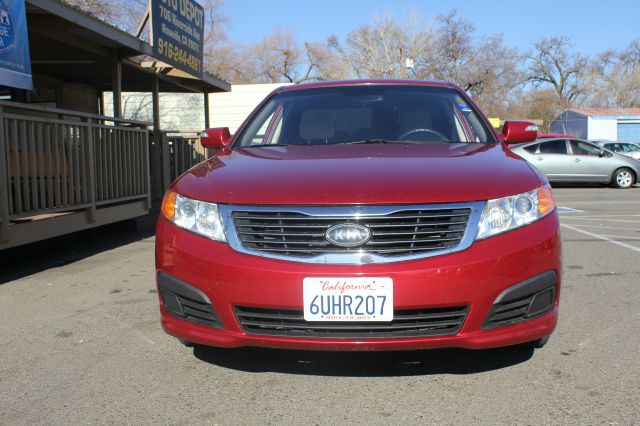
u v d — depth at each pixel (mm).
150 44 9938
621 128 41812
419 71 48750
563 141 16469
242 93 20047
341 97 4344
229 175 3016
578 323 3805
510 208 2709
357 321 2564
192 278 2740
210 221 2775
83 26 7895
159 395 2836
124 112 19953
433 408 2643
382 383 2908
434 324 2588
